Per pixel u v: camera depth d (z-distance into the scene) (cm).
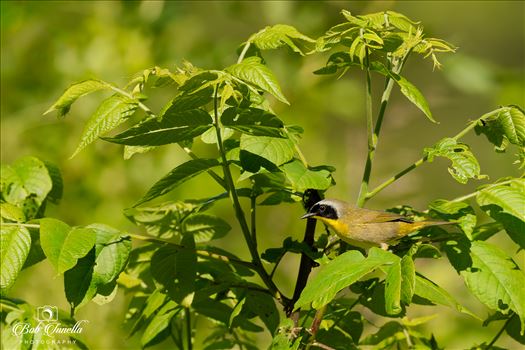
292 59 1648
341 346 816
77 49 1627
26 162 812
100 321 1281
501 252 702
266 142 723
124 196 1533
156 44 1656
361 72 1919
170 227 867
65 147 1558
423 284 674
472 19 2075
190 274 759
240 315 837
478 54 2108
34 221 698
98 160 1556
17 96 1622
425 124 1947
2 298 675
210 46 1686
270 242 1522
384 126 1838
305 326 812
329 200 838
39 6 1667
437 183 1822
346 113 1656
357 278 619
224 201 1511
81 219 1508
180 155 1548
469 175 693
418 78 1977
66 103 750
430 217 813
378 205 1616
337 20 1752
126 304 1289
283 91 1644
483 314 1317
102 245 714
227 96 665
